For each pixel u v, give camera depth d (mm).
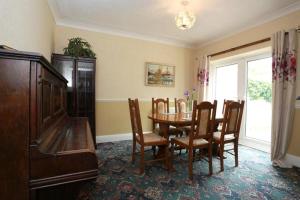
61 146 1170
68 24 3598
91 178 1090
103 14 3264
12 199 923
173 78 4727
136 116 2457
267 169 2586
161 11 3117
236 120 2586
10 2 1364
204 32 4016
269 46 3213
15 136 916
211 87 4594
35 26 2076
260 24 3377
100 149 3398
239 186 2104
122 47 4113
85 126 2033
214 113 2322
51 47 3150
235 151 2658
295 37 2734
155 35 4281
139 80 4316
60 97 1954
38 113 954
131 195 1888
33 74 930
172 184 2121
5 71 891
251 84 3764
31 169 944
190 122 2496
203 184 2135
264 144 3441
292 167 2668
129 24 3684
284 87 2834
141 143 2391
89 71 3361
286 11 2928
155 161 2680
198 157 2863
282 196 1909
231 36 4004
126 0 2775
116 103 4086
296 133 2770
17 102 913
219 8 2941
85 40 3646
